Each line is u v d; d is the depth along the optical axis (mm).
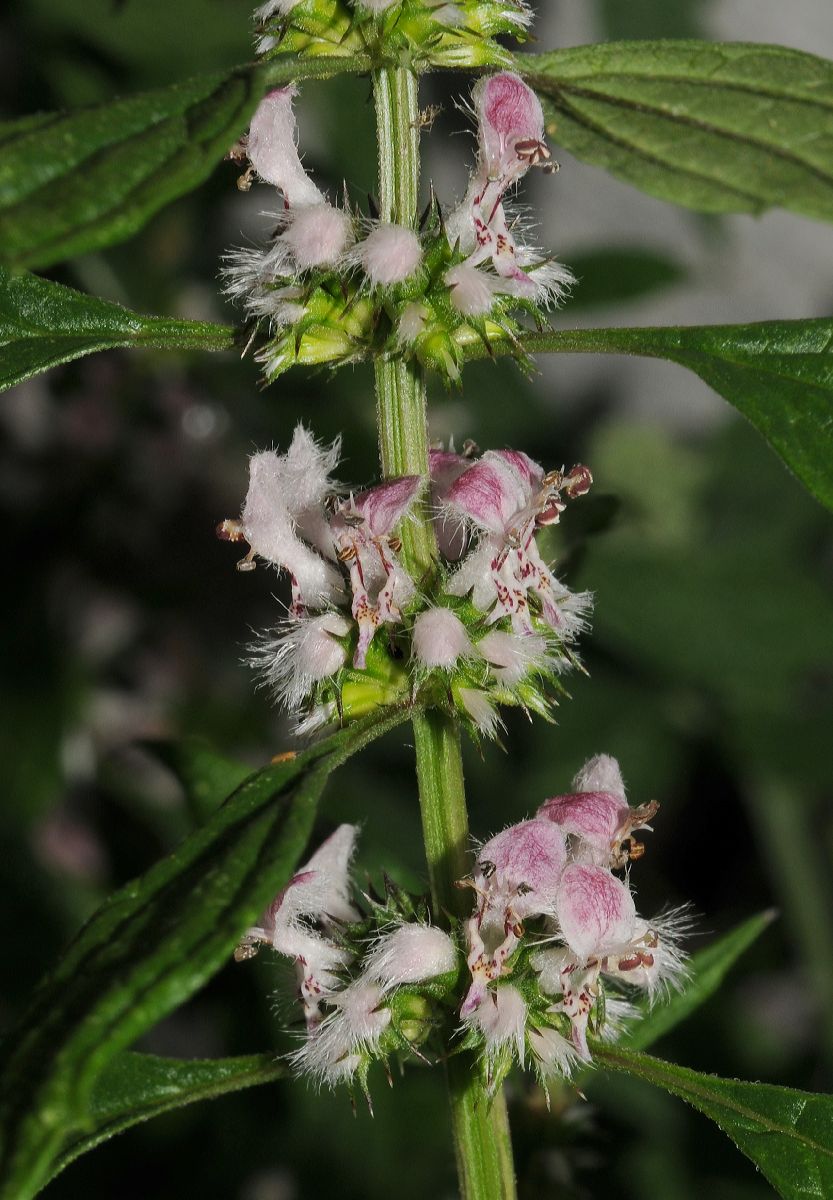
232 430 392
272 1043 343
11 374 251
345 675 252
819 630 343
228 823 238
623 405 502
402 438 253
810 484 245
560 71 255
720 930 419
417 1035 254
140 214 227
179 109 231
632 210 493
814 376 247
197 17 365
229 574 401
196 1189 354
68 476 393
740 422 399
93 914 234
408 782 388
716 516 391
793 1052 394
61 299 255
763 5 479
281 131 253
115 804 403
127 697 409
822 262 502
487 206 251
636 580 342
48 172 227
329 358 252
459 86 452
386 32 248
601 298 344
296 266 251
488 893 249
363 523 248
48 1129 225
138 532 396
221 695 412
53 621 393
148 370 386
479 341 251
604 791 256
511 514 250
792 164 259
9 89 389
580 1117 283
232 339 255
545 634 253
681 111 257
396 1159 339
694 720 383
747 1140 252
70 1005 229
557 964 250
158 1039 393
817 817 417
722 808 437
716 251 477
